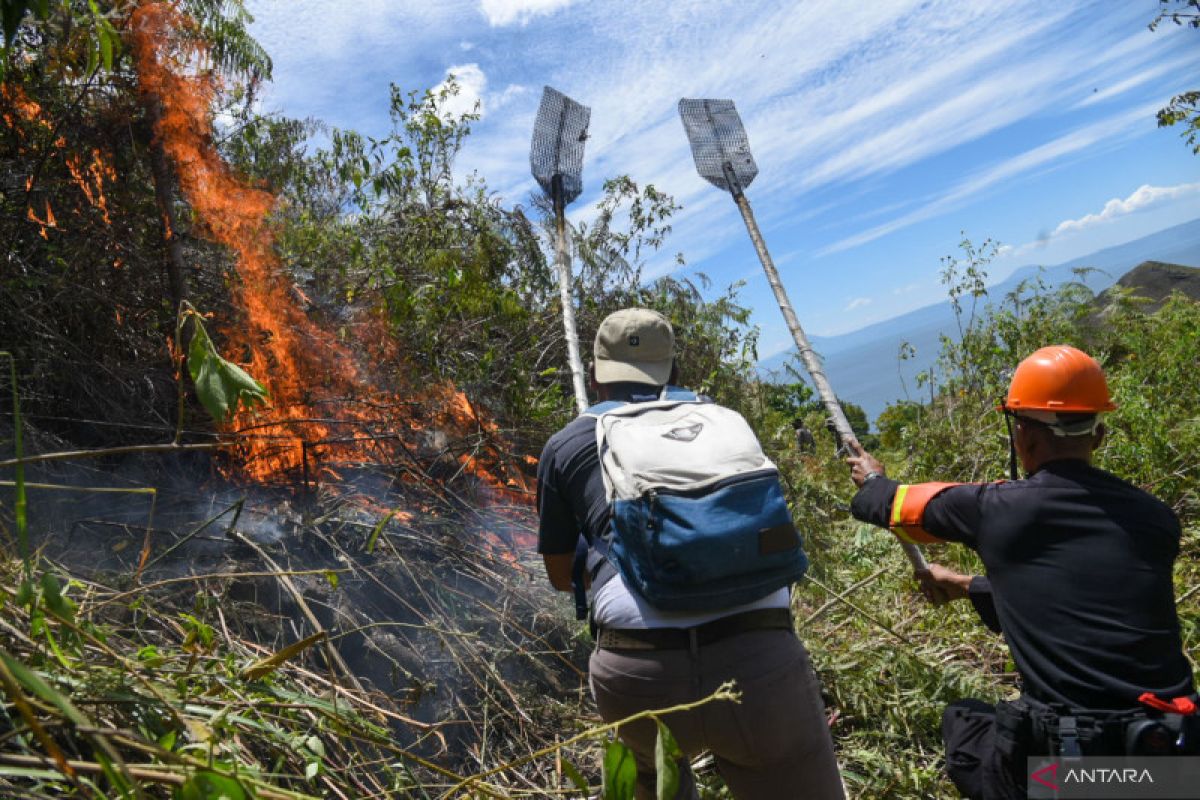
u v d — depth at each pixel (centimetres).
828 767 204
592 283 654
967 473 614
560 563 228
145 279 435
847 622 383
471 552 356
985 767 206
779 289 302
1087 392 200
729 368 664
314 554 324
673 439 202
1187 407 621
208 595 273
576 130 362
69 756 154
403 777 222
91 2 229
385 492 387
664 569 188
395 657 290
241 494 356
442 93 614
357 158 577
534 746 290
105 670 172
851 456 254
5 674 118
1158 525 193
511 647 313
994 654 360
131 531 307
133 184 435
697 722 194
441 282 531
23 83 400
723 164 333
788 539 194
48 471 321
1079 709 184
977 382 698
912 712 310
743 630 194
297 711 221
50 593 159
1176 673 185
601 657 203
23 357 350
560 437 220
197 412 395
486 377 506
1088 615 188
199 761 150
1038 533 196
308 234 518
